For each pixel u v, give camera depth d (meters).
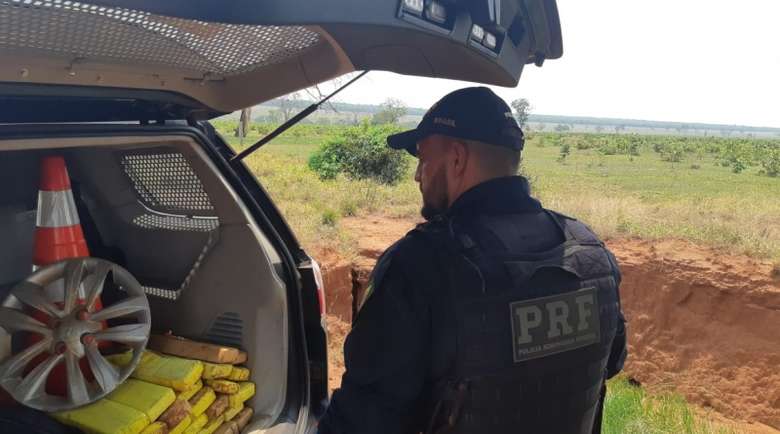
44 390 1.95
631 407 5.11
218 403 2.11
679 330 8.91
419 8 1.14
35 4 1.25
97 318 2.02
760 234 10.42
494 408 1.35
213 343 2.33
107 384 1.99
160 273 2.42
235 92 1.99
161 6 0.91
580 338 1.44
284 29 1.59
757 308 8.51
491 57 1.45
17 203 2.26
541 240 1.48
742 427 7.43
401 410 1.36
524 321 1.35
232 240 2.25
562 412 1.44
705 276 8.96
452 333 1.32
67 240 2.17
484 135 1.44
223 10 0.89
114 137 1.81
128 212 2.43
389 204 13.32
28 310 2.04
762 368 8.14
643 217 11.51
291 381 2.26
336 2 0.97
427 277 1.33
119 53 1.61
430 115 1.50
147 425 1.92
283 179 15.30
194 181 2.24
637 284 9.37
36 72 1.51
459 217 1.44
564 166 37.06
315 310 2.37
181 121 2.18
